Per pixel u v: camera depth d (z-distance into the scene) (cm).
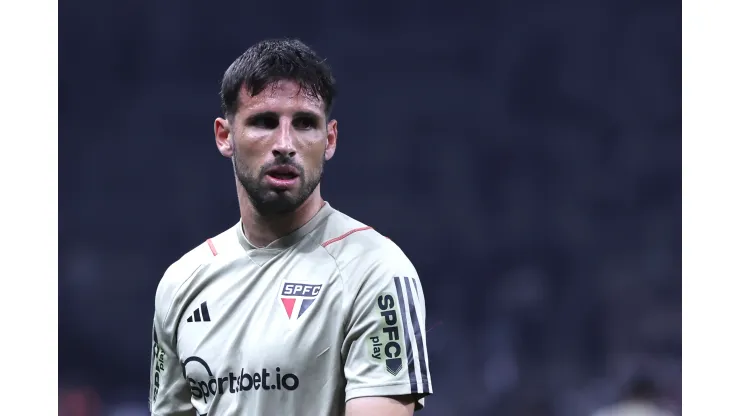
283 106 1241
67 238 4666
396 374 1209
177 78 4912
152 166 4816
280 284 1275
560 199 4909
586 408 4169
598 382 4284
